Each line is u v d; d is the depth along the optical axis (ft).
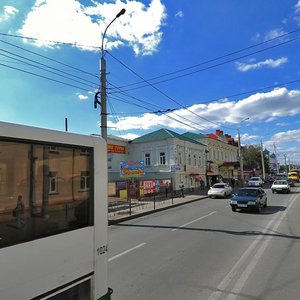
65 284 10.59
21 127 9.67
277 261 25.02
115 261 26.30
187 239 34.94
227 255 27.20
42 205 10.11
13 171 9.36
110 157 140.15
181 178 138.92
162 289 19.31
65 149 11.15
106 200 12.71
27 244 9.46
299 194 111.24
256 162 323.16
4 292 8.70
